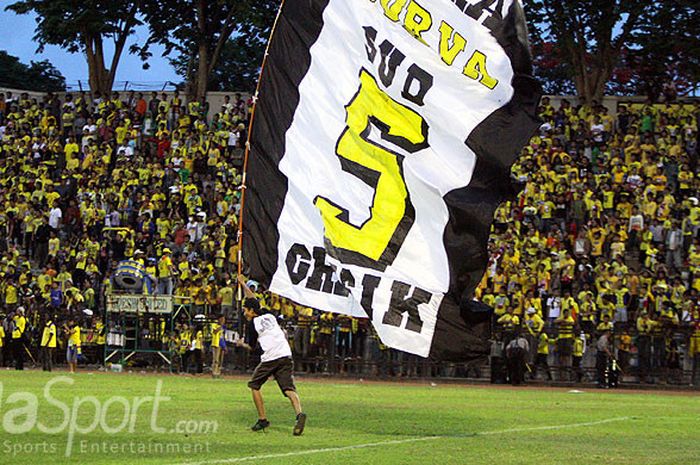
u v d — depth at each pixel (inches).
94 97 2458.2
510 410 993.5
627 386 1552.7
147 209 2015.3
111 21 2514.8
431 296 725.3
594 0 2158.0
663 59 2217.0
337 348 1678.2
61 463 560.7
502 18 741.9
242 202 781.9
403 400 1091.9
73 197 2169.0
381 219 745.6
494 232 1819.6
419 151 745.6
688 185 1856.5
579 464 585.6
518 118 733.3
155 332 1728.6
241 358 1701.5
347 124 768.9
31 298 1838.1
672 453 654.5
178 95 2421.3
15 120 2412.6
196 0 2486.5
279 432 732.0
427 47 754.2
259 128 788.0
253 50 2802.7
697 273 1659.7
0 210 2158.0
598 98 2223.2
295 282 759.1
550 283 1683.1
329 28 782.5
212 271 1836.9
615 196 1849.2
